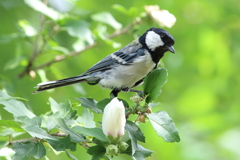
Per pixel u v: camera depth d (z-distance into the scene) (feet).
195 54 44.11
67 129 16.69
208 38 43.78
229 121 41.88
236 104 44.75
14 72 38.68
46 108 36.52
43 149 16.06
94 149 16.21
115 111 15.74
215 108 44.04
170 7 42.96
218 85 45.19
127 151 16.55
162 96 44.47
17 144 15.92
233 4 44.39
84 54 40.78
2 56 38.47
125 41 42.14
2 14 39.88
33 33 29.30
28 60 33.86
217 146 39.60
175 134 16.39
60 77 33.86
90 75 28.25
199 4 43.80
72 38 38.83
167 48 28.63
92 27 38.65
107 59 28.73
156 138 37.99
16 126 15.58
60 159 35.73
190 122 42.42
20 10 40.73
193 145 39.24
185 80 44.68
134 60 28.04
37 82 36.94
